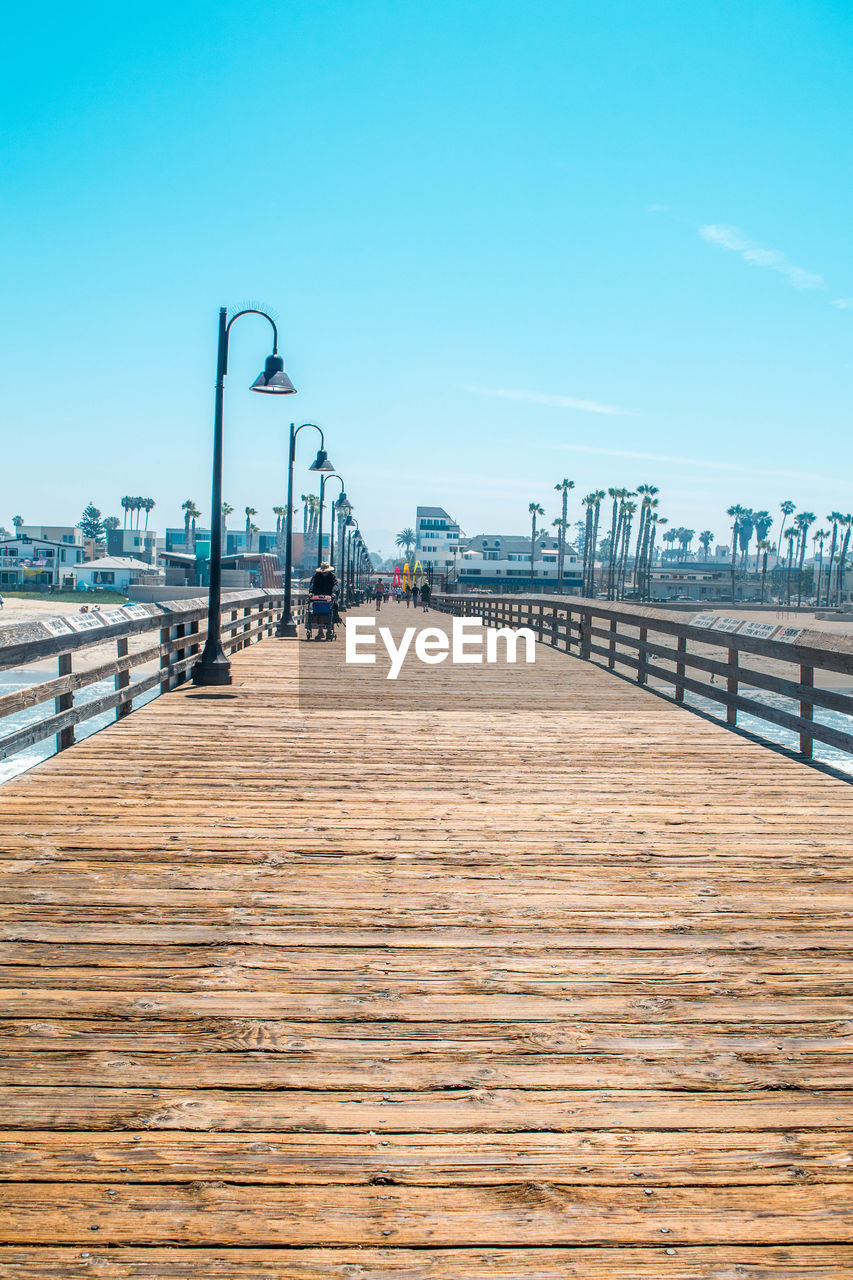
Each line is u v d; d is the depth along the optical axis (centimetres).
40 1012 350
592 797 705
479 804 677
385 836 591
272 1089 300
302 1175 257
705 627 1132
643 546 15838
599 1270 227
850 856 564
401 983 382
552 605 2212
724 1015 357
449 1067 315
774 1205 249
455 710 1141
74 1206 243
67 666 842
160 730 954
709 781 765
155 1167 259
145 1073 308
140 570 11719
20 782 719
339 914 459
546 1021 351
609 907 475
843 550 15688
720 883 514
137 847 557
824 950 423
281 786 718
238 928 438
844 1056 327
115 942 418
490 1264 228
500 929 443
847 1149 273
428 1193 251
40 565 11481
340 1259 228
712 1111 292
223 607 1680
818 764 837
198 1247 230
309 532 15925
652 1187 255
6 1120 279
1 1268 221
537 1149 271
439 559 15725
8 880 498
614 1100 297
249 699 1191
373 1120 283
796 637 883
